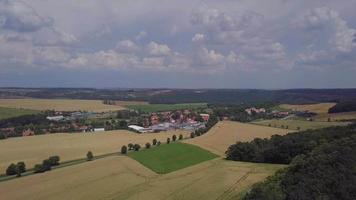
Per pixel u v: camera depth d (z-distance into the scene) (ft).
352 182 258.57
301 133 516.73
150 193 336.49
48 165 444.96
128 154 524.52
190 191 339.57
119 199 320.70
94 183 373.61
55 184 372.38
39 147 599.57
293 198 249.34
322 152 325.01
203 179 384.27
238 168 439.63
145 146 594.24
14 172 426.92
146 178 394.52
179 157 504.43
